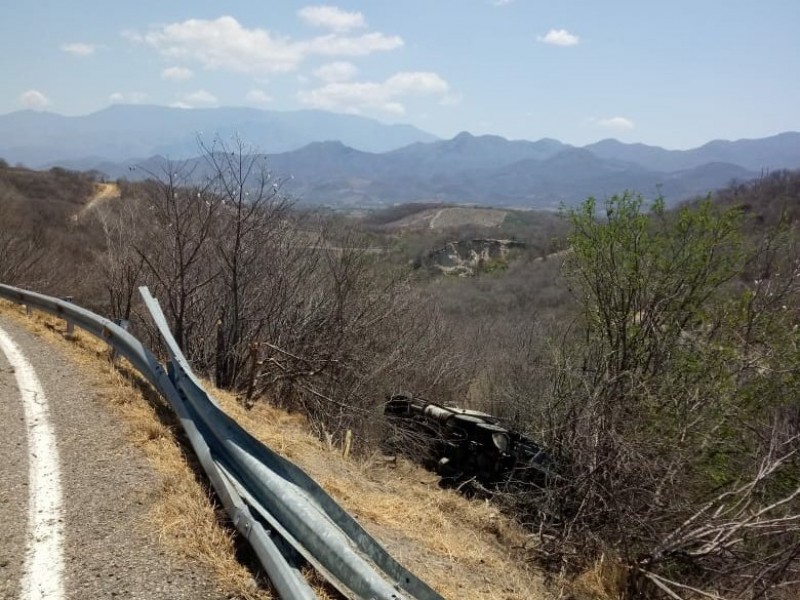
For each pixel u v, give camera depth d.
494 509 7.56
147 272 10.52
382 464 8.91
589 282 8.80
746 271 8.83
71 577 3.19
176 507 3.95
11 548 3.38
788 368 7.70
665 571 6.95
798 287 8.35
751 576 6.32
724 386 7.73
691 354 8.05
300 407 9.36
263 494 3.88
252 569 3.53
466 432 8.88
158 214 9.20
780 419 8.07
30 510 3.78
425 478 8.88
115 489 4.11
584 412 7.43
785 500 6.08
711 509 7.41
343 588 3.21
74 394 5.85
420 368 12.60
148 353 6.10
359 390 10.12
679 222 8.52
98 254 14.31
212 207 8.91
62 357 7.14
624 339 8.29
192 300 9.29
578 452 7.22
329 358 9.41
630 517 6.52
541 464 7.98
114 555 3.41
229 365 8.68
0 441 4.71
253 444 4.23
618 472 6.79
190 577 3.31
